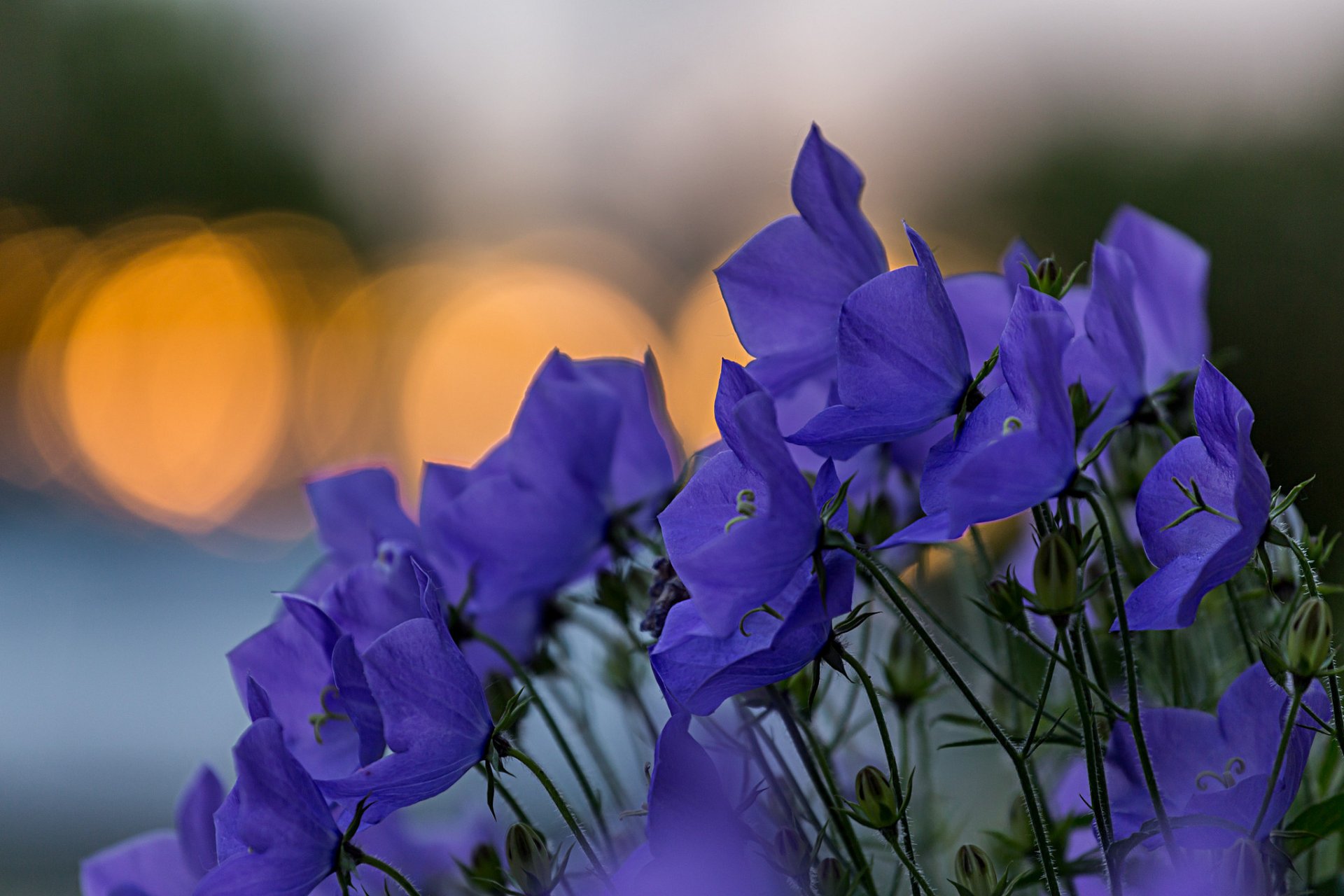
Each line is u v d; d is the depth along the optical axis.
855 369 0.59
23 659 2.83
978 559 0.69
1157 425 0.63
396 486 0.69
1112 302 0.62
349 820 0.61
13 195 7.60
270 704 0.61
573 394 0.67
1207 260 0.66
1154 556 0.60
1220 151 3.29
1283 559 0.64
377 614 0.64
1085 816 0.63
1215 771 0.60
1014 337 0.58
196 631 2.94
